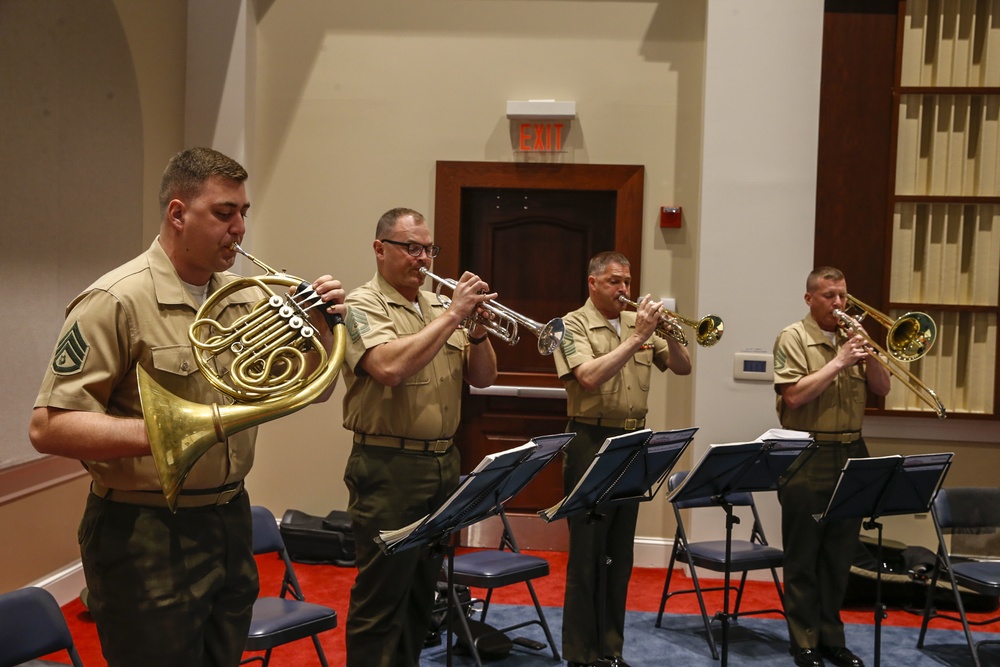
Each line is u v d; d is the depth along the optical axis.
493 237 5.18
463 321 2.88
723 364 4.77
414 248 2.77
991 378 4.73
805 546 3.53
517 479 2.57
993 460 4.76
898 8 4.74
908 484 3.17
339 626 3.84
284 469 5.17
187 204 1.81
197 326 1.71
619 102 5.03
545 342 2.90
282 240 5.15
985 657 3.66
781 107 4.74
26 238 3.53
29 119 3.52
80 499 4.16
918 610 4.24
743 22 4.75
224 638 1.91
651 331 3.23
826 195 4.85
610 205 5.14
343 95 5.12
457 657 3.55
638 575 4.83
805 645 3.51
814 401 3.54
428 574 2.85
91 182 3.99
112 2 4.13
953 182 4.74
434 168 5.11
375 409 2.69
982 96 4.71
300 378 1.71
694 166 5.00
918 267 4.82
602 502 2.90
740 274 4.76
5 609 2.19
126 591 1.76
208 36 4.98
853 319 3.56
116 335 1.75
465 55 5.08
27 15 3.47
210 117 4.99
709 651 3.68
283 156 5.14
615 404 3.37
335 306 1.84
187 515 1.81
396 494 2.68
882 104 4.80
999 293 4.72
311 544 4.74
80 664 2.31
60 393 1.67
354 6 5.11
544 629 3.55
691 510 4.82
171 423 1.58
